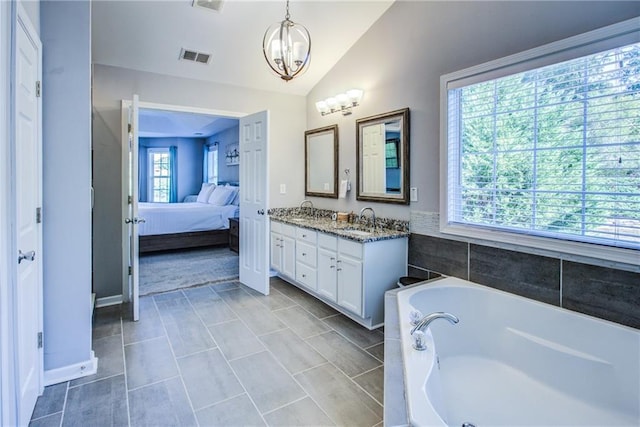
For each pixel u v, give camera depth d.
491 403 1.80
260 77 3.97
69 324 2.14
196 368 2.28
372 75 3.40
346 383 2.12
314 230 3.37
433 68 2.79
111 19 2.88
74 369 2.17
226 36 3.24
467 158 2.62
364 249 2.77
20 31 1.57
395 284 2.98
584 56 1.93
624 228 1.84
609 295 1.87
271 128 4.30
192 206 6.39
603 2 1.84
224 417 1.81
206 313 3.21
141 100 3.54
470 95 2.57
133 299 3.03
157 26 3.03
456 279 2.61
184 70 3.66
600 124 1.91
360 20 3.29
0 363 1.35
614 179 1.87
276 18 3.09
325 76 4.08
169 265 4.96
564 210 2.08
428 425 1.14
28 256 1.65
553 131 2.11
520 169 2.29
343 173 3.85
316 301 3.52
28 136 1.75
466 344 2.33
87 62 2.12
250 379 2.15
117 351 2.49
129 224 3.43
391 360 1.61
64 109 2.07
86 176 2.14
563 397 1.84
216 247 6.36
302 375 2.20
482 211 2.53
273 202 4.36
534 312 2.09
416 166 2.97
